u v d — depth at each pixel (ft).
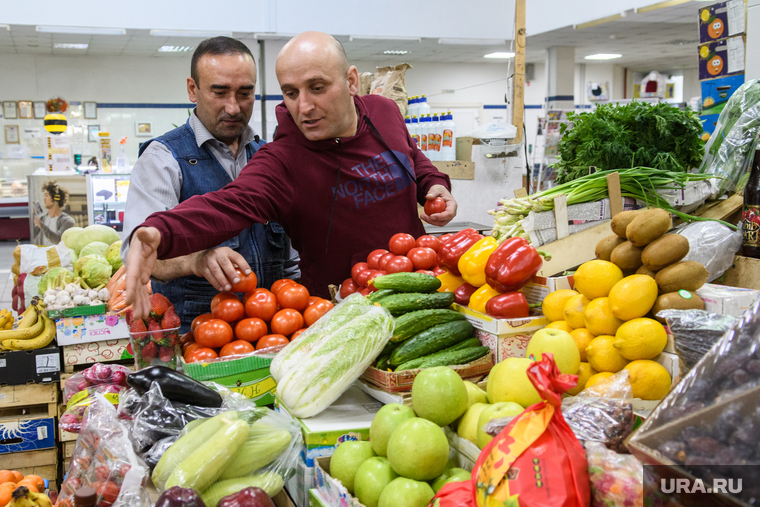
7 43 34.73
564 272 6.89
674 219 7.68
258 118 34.40
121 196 21.15
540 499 3.21
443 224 8.03
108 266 10.82
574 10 32.58
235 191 6.31
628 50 43.73
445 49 39.17
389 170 7.85
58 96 40.68
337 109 6.93
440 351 5.43
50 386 9.60
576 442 3.42
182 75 42.68
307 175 7.32
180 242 5.27
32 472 9.42
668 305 4.71
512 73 15.65
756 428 2.77
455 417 4.47
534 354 4.66
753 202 6.63
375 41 34.71
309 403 4.89
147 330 5.78
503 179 16.12
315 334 5.28
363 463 4.31
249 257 8.20
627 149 8.55
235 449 4.17
